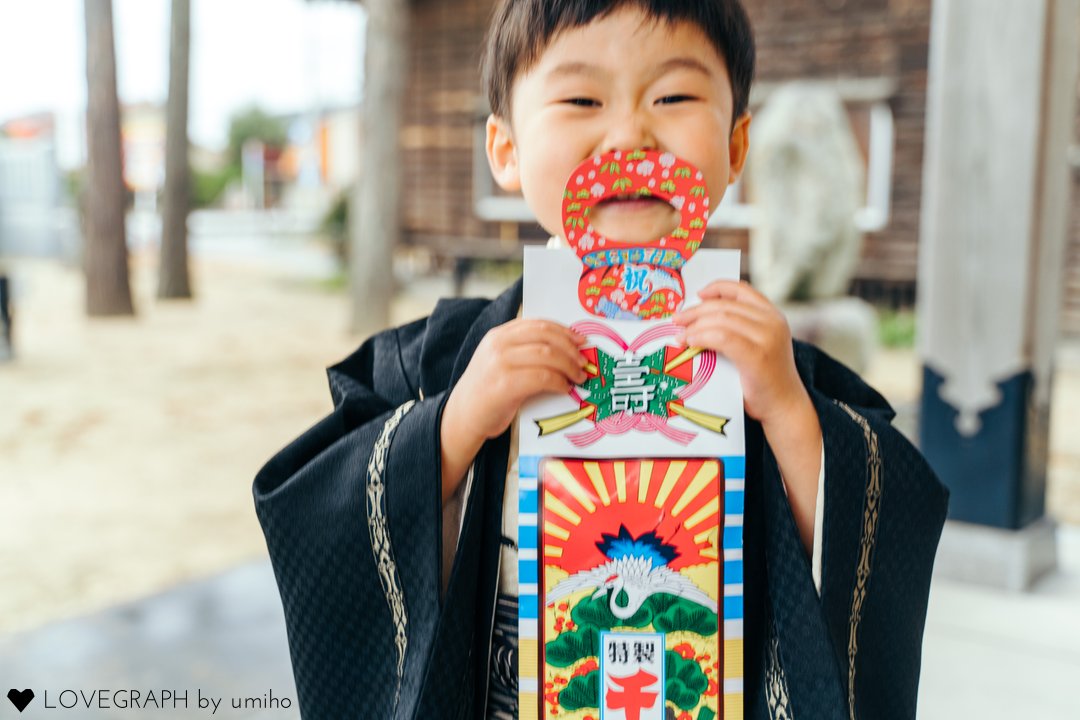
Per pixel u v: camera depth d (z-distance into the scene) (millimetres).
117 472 5492
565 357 995
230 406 7270
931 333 3500
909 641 1153
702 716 1001
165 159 13594
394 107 10625
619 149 1046
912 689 1165
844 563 1060
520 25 1131
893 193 11008
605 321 1016
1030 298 3344
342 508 1094
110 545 4258
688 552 1002
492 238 13727
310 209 41062
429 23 13750
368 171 10703
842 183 7000
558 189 1081
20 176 20203
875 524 1094
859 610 1095
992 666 2889
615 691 1000
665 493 1002
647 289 1018
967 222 3381
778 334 1004
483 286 13594
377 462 1077
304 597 1126
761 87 11688
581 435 1012
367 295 10812
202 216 41406
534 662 1005
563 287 1018
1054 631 3123
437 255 14516
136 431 6473
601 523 1000
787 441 1037
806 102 7164
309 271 18562
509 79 1168
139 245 25312
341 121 35281
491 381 1001
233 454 5914
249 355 9469
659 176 1010
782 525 1051
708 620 1002
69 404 7270
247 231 32844
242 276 17688
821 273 6938
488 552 1106
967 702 2686
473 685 1104
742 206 11625
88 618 3203
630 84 1055
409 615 1071
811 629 1031
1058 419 7164
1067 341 10109
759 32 11641
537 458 1010
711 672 1002
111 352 9555
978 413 3445
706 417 1014
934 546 1167
